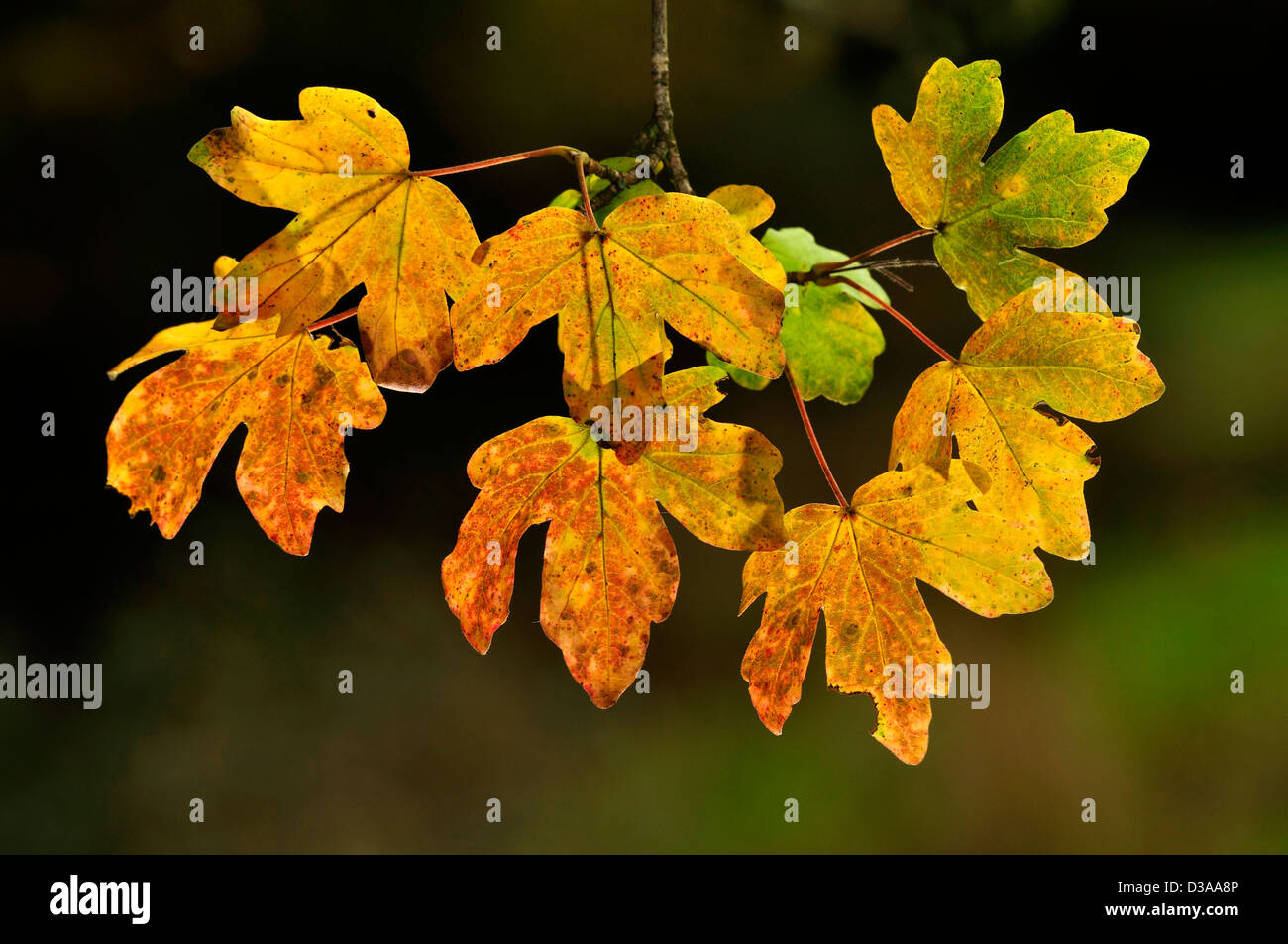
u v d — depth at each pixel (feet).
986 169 1.69
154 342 1.64
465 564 1.66
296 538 1.71
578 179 1.64
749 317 1.61
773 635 1.72
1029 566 1.70
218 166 1.61
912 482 1.69
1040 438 1.68
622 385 1.62
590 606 1.68
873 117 1.70
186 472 1.70
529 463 1.66
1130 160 1.66
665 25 1.77
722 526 1.67
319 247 1.62
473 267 1.62
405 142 1.61
